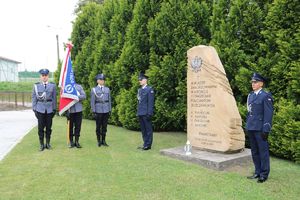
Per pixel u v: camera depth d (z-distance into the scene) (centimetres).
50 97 894
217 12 966
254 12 869
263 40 871
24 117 1903
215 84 771
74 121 920
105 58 1497
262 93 610
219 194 532
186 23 1121
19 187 571
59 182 597
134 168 686
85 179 613
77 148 902
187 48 1111
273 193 538
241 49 905
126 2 1402
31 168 692
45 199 514
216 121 769
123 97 1280
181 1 1150
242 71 859
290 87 773
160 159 765
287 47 764
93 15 1798
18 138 1123
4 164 729
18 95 3603
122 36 1409
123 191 549
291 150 734
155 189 557
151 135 892
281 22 795
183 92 1120
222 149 755
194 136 821
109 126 1391
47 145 902
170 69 1132
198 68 810
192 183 588
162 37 1159
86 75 1662
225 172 661
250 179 614
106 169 679
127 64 1293
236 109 766
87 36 1772
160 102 1166
